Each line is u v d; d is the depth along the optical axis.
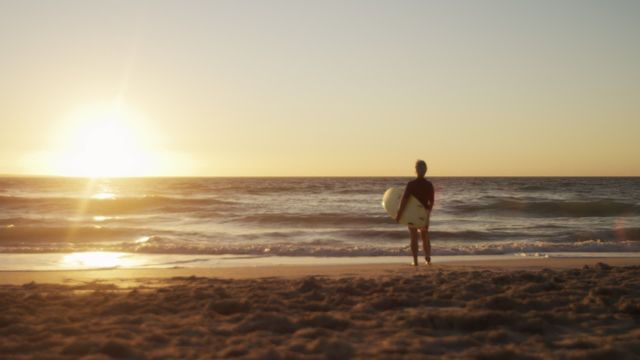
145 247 15.62
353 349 4.68
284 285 8.14
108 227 22.97
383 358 4.40
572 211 33.34
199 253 14.94
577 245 15.77
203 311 6.23
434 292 7.37
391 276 9.41
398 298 6.77
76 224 26.36
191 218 29.89
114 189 69.38
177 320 5.82
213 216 31.00
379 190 62.47
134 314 6.15
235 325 5.54
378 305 6.57
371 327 5.54
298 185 82.31
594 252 15.15
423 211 10.83
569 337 5.18
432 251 15.02
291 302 6.73
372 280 8.48
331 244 19.33
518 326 5.44
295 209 36.28
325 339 4.81
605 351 4.51
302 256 14.44
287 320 5.65
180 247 15.48
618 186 76.12
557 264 11.83
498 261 12.66
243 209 36.22
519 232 22.81
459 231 22.22
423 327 5.52
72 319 5.90
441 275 8.99
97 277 9.82
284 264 12.62
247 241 20.05
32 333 5.21
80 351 4.59
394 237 21.27
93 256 14.38
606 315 5.95
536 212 33.25
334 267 11.38
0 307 6.35
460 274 9.12
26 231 20.91
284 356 4.42
